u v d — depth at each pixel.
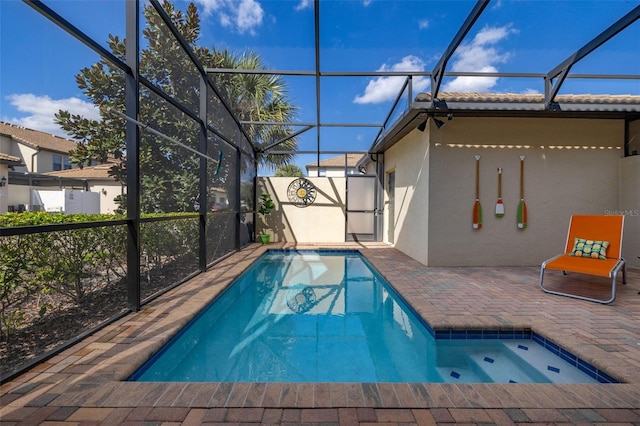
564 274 5.07
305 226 9.95
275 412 1.73
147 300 3.59
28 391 1.89
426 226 5.74
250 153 9.29
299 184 9.95
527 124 5.65
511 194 5.66
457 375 2.61
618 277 4.85
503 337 3.00
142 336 2.68
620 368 2.19
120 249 3.69
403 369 2.72
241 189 8.19
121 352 2.40
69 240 3.04
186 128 5.75
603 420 1.68
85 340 2.60
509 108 4.98
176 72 5.56
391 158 8.66
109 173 4.00
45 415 1.69
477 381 2.51
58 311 2.98
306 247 8.52
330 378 2.59
